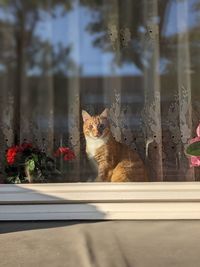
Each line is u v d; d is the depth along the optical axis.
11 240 1.53
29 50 2.05
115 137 1.94
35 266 1.29
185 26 1.98
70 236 1.56
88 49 2.03
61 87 2.04
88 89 2.01
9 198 1.81
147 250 1.40
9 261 1.33
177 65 1.98
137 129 1.95
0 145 1.96
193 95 1.96
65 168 1.92
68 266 1.28
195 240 1.50
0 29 2.03
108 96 1.99
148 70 1.99
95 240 1.51
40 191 1.81
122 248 1.42
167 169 1.91
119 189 1.81
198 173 1.89
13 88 2.03
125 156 1.92
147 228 1.66
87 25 2.03
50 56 2.05
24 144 1.92
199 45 1.97
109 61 2.01
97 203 1.81
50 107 2.01
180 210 1.79
